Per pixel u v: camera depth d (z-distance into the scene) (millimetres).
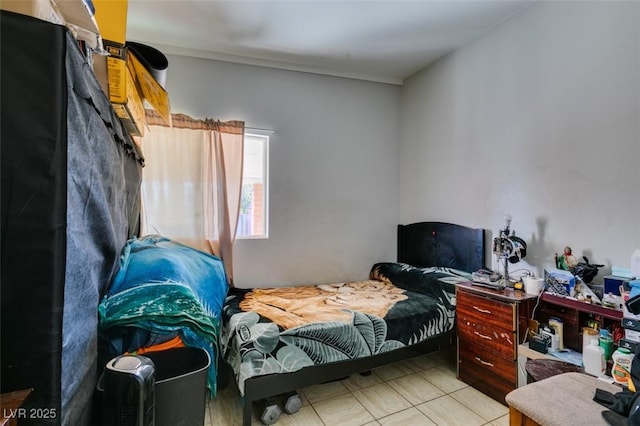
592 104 2025
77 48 890
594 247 2010
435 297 2686
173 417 1179
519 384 1991
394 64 3383
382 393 2240
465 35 2824
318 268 3447
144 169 2760
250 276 3172
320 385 2350
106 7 1355
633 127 1835
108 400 1004
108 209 1246
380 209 3750
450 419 1938
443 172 3223
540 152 2332
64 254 810
